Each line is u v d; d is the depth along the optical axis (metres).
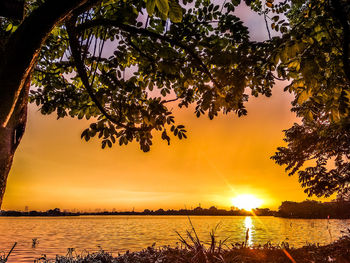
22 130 2.43
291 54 3.50
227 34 4.16
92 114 4.57
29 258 13.10
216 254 4.24
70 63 4.59
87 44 3.64
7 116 2.15
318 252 6.51
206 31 4.21
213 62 3.98
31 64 2.19
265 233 28.64
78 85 5.06
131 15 3.54
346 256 5.66
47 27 2.18
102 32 4.05
